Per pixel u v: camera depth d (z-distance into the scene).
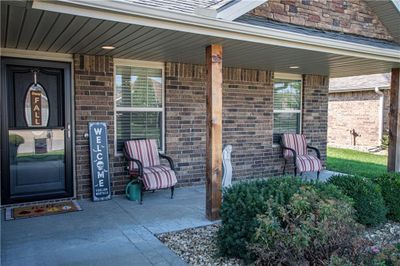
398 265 2.61
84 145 5.43
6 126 4.98
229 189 3.57
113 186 5.71
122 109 5.80
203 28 3.80
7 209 4.88
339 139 14.30
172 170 5.60
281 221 3.05
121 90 5.79
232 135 6.97
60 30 3.77
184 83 6.29
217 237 3.56
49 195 5.32
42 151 5.27
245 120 7.12
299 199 2.98
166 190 6.12
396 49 5.71
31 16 3.25
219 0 4.21
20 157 5.12
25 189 5.18
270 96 7.43
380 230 4.26
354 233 2.91
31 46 4.70
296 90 8.00
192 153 6.47
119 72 5.75
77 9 3.11
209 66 4.44
